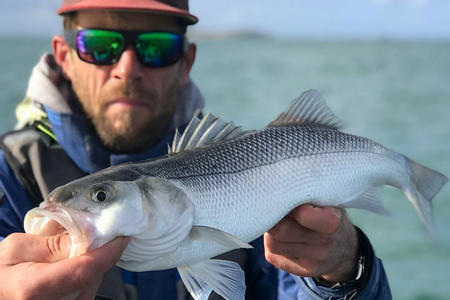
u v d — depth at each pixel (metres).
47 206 0.41
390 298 0.57
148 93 0.65
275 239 0.51
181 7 0.69
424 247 1.44
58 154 0.64
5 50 15.27
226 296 0.46
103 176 0.43
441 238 1.49
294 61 13.26
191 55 0.73
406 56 19.34
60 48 0.71
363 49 28.92
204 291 0.46
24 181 0.62
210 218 0.46
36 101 0.68
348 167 0.54
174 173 0.46
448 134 3.14
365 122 3.61
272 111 4.00
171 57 0.66
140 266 0.44
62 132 0.64
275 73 8.55
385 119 3.76
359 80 7.54
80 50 0.65
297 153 0.51
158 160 0.47
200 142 0.50
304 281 0.55
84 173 0.64
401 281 1.28
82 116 0.65
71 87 0.69
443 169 2.32
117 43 0.64
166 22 0.67
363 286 0.53
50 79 0.67
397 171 0.58
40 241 0.40
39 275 0.37
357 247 0.53
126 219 0.42
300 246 0.50
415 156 2.59
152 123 0.66
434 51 26.80
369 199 0.55
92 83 0.65
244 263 0.63
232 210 0.47
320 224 0.48
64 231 0.42
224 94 5.16
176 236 0.44
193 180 0.46
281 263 0.52
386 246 1.45
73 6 0.64
